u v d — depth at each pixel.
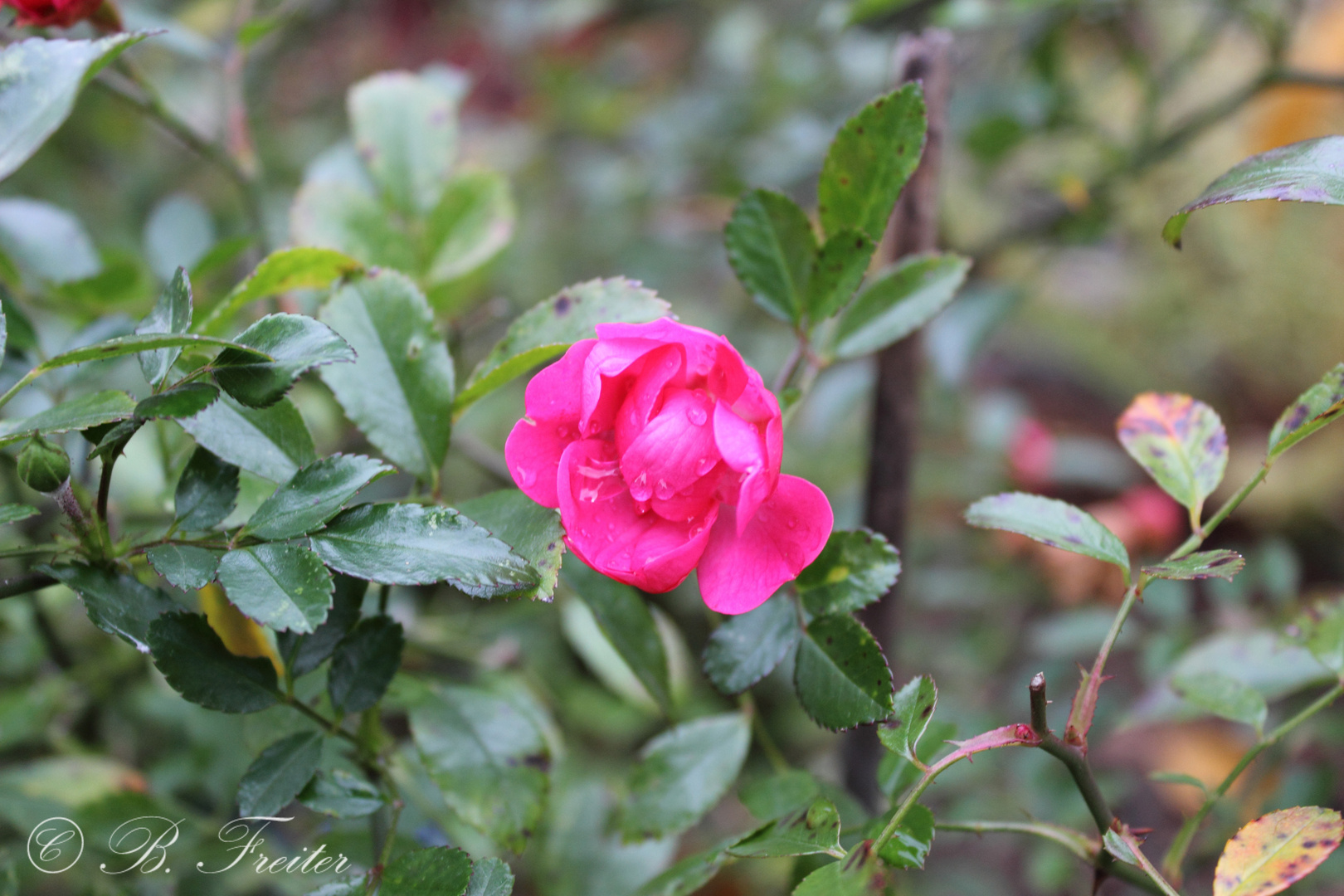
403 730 0.58
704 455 0.40
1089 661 0.69
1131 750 0.81
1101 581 0.65
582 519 0.41
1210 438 0.43
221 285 0.57
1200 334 1.14
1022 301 0.70
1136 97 0.89
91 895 0.47
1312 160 0.41
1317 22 0.74
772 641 0.42
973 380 1.14
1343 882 0.52
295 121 1.10
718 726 0.46
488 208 0.51
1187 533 0.72
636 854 0.50
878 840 0.40
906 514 0.50
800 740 0.70
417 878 0.41
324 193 0.49
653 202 0.91
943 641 0.81
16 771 0.49
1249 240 1.09
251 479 0.44
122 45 0.40
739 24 0.96
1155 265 1.12
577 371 0.41
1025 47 0.68
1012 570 0.74
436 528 0.40
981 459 0.80
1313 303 1.07
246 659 0.41
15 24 0.47
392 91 0.52
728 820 0.69
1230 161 0.91
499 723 0.45
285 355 0.40
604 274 0.96
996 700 0.75
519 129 1.03
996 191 0.88
